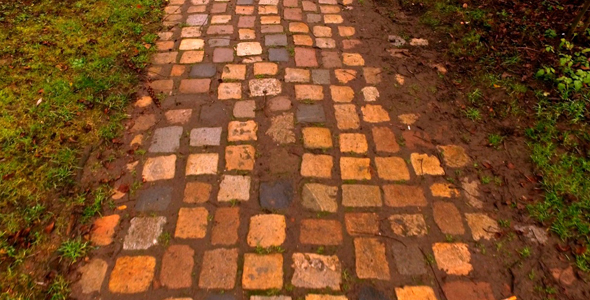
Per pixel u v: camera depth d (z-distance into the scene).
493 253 2.34
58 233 2.30
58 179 2.55
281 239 2.34
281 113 3.09
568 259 2.32
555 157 2.87
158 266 2.21
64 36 3.66
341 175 2.69
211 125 2.97
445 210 2.54
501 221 2.49
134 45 3.65
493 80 3.46
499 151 2.91
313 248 2.31
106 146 2.79
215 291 2.12
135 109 3.07
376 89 3.35
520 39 3.88
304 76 3.44
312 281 2.17
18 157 2.65
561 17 4.16
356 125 3.04
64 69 3.32
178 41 3.76
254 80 3.37
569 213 2.53
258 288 2.13
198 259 2.24
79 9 4.02
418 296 2.14
